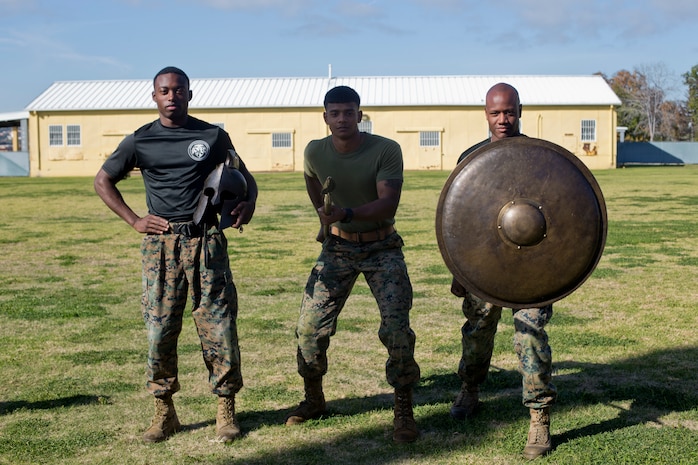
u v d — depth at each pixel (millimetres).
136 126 55062
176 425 5078
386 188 4941
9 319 8547
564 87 56500
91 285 10797
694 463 4406
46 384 6148
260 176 47594
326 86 57844
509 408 5398
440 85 57500
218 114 55344
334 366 6562
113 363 6777
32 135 55531
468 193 4520
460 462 4516
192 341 7500
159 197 4891
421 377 6211
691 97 87250
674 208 21828
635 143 63781
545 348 4562
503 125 4789
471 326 5156
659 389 5711
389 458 4602
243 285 10672
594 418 5180
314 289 5098
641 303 9016
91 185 39969
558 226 4453
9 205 26547
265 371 6469
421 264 12203
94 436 5012
